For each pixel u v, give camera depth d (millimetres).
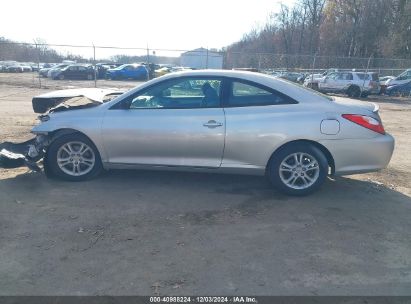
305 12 54531
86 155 4750
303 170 4457
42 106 6125
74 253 3129
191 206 4152
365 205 4328
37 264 2955
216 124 4355
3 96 16484
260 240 3428
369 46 46688
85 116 4590
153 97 4566
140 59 43844
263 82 4461
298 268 2986
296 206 4230
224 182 4953
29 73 39594
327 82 23281
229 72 4559
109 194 4422
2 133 7660
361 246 3373
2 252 3119
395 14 45719
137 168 4660
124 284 2721
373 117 4395
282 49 56781
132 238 3406
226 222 3781
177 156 4508
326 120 4301
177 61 46438
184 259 3074
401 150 7559
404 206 4344
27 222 3668
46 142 4934
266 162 4426
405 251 3307
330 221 3871
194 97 4520
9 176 4961
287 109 4367
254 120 4336
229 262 3043
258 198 4441
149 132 4449
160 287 2695
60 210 3955
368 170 4445
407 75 24609
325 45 49469
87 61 42312
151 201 4258
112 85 26391
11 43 20266
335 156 4371
